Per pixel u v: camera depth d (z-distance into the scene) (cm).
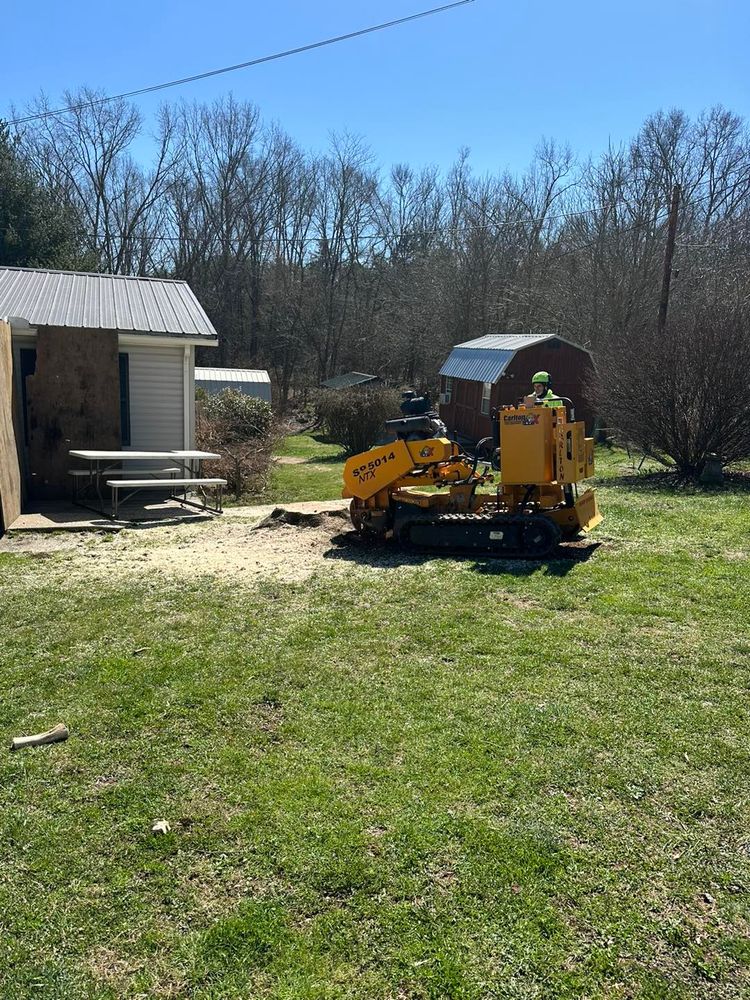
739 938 278
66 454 1195
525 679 491
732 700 455
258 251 4756
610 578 698
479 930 283
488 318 3919
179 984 263
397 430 854
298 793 368
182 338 1283
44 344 1165
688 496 1162
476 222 4062
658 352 1391
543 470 775
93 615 632
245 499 1445
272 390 4397
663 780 374
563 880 307
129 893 305
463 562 779
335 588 698
